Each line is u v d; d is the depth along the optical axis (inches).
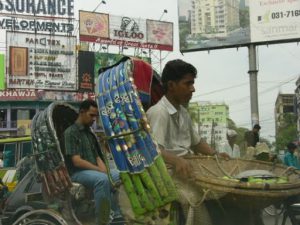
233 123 1612.9
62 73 1549.0
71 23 1567.4
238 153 340.5
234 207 121.1
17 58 1523.1
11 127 1674.5
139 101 130.5
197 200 120.7
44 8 1556.3
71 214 198.5
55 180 201.0
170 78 135.3
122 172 131.3
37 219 199.5
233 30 1002.1
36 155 210.5
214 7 1018.7
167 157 124.6
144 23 1620.3
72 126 216.1
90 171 202.1
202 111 1887.3
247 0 992.2
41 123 206.8
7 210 226.1
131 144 130.5
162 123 130.5
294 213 119.6
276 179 122.2
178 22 1040.2
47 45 1542.8
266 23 982.4
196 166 130.3
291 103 2706.7
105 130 136.6
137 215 128.3
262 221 125.6
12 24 1549.0
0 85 1550.2
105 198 191.5
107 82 140.4
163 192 123.7
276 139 2156.7
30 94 1683.1
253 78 982.4
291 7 969.5
